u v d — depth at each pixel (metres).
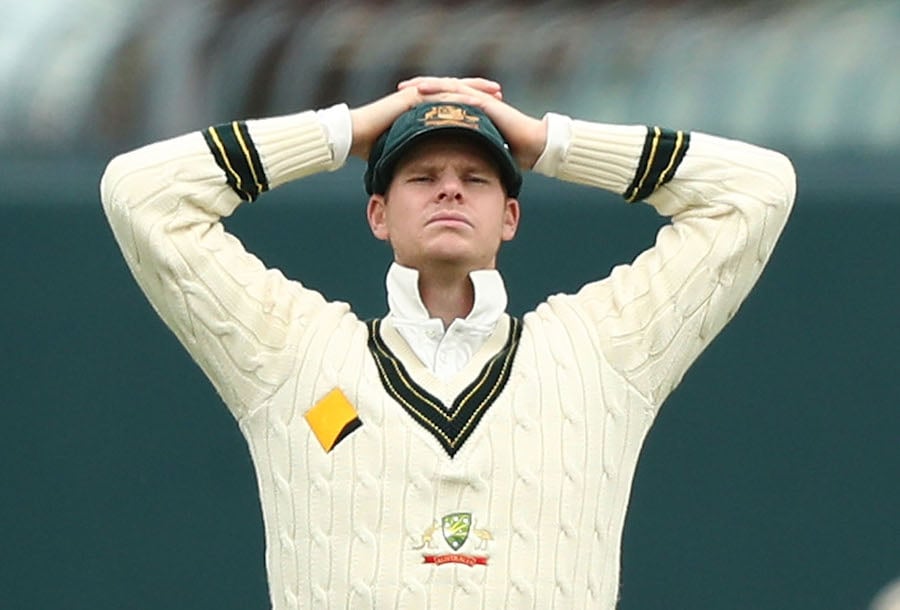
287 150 23.09
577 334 22.66
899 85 32.44
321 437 22.20
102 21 33.28
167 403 30.77
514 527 22.00
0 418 30.75
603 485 22.39
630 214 30.62
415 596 21.83
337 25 33.81
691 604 30.66
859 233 30.75
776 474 30.69
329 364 22.41
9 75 32.66
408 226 22.55
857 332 30.70
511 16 34.22
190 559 30.72
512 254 30.64
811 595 30.61
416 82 23.41
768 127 32.66
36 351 30.80
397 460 22.05
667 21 34.09
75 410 30.77
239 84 33.28
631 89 33.75
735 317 30.73
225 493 30.73
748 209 23.09
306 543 22.19
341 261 30.78
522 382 22.36
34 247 30.81
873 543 30.59
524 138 23.28
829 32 33.34
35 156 31.97
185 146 22.89
